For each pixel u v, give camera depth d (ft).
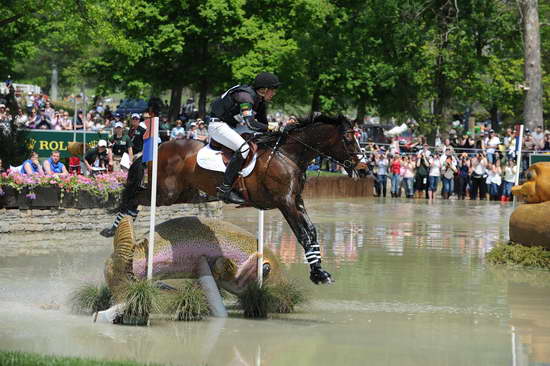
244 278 33.76
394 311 34.19
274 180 32.32
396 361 25.49
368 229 69.36
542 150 105.40
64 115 107.65
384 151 123.65
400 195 115.85
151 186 34.24
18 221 61.87
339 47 144.56
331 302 36.24
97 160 75.82
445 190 112.78
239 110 32.55
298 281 38.68
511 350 27.12
